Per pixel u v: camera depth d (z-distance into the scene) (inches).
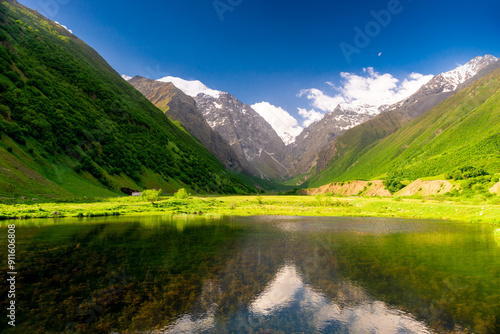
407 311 606.5
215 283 767.1
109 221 2059.5
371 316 581.6
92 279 781.9
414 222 2267.5
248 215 2822.3
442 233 1663.4
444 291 721.0
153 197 3678.6
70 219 2090.3
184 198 4025.6
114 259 991.0
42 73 5762.8
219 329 516.4
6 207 2137.1
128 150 5782.5
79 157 4097.0
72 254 1049.5
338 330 520.1
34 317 551.5
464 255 1097.4
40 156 3346.5
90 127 5201.8
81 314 569.0
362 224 2111.2
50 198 2733.8
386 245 1295.5
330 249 1206.3
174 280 786.8
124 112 7608.3
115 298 653.9
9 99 3814.0
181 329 515.8
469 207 2790.4
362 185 7470.5
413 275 845.2
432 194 4443.9
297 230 1769.2
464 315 586.9
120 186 4372.5
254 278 812.6
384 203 3725.4
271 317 570.6
